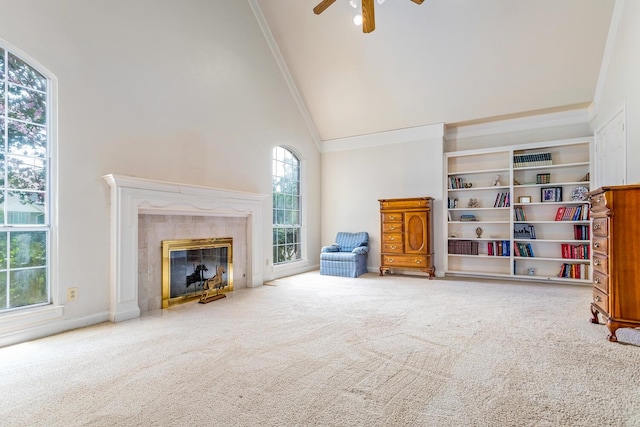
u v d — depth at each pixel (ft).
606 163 14.43
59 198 9.36
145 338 8.80
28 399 5.77
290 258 20.27
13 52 8.69
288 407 5.48
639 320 8.11
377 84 18.57
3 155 8.61
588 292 14.55
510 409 5.37
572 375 6.57
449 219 19.65
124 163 10.95
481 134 19.43
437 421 5.05
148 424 5.05
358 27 16.28
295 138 20.22
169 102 12.50
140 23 11.53
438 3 14.40
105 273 10.36
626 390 5.97
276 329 9.55
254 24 16.90
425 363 7.20
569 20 13.61
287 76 19.45
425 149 19.77
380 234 20.66
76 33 9.73
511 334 9.04
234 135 15.53
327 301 13.01
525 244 17.67
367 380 6.42
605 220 8.70
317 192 22.74
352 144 22.08
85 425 5.03
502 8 13.92
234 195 14.69
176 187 12.05
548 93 16.30
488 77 16.46
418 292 14.70
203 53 14.01
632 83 11.46
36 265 9.12
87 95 9.98
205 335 9.03
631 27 11.54
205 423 5.06
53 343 8.43
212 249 14.32
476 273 18.80
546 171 17.85
